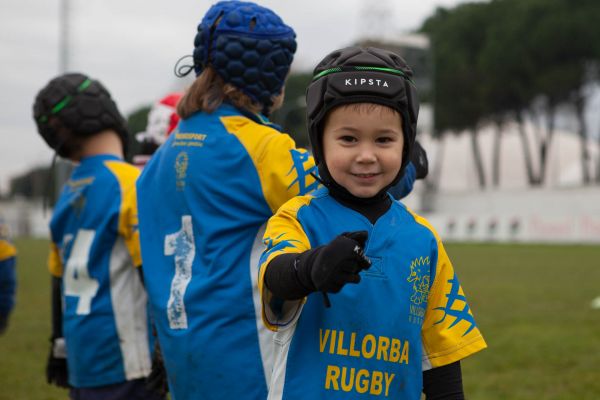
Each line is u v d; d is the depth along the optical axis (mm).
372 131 1586
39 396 4812
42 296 10672
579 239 26562
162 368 2320
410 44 37406
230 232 1978
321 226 1617
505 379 5133
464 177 45156
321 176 1697
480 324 7426
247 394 1908
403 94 1595
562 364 5570
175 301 2018
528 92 36781
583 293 10055
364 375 1579
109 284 2576
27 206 50625
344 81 1569
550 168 44000
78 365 2613
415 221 1733
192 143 2076
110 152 2744
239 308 1938
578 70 34594
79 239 2623
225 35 2053
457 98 39000
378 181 1617
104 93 2738
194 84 2117
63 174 24672
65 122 2658
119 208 2537
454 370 1718
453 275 1743
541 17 35594
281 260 1465
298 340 1573
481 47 40281
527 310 8406
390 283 1613
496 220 29656
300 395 1552
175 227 2092
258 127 2035
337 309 1572
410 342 1632
